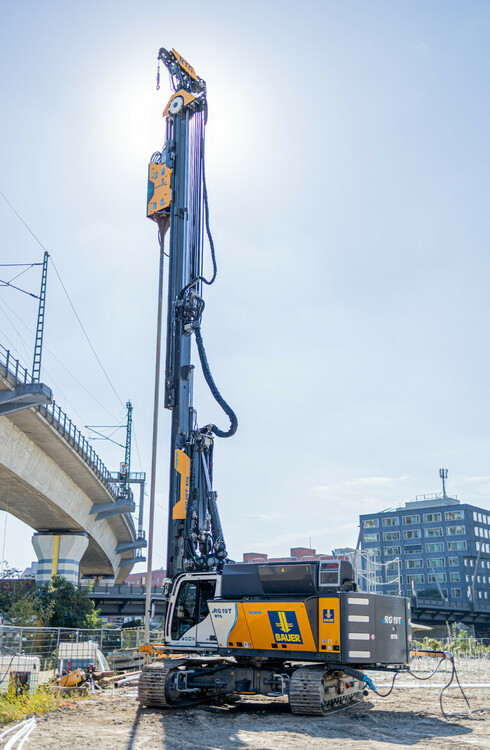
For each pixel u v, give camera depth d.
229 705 18.28
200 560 18.64
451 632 79.75
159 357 21.31
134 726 14.18
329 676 16.69
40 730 13.46
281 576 16.55
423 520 127.19
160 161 22.97
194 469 19.28
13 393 39.19
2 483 49.25
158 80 24.11
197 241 22.50
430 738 12.90
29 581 62.41
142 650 18.39
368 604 16.28
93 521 71.31
